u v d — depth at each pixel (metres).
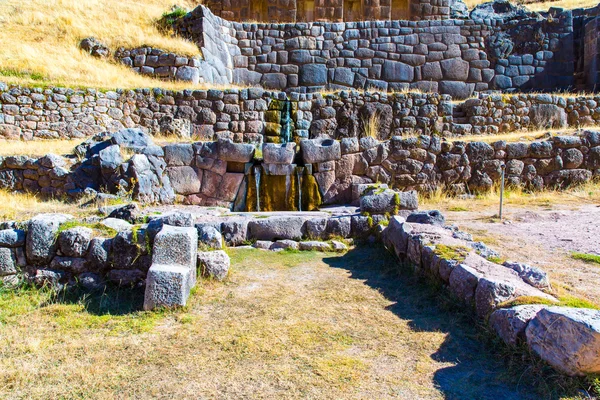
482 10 20.61
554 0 27.31
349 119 14.61
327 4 20.47
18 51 15.31
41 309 4.54
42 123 13.42
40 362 3.54
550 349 3.25
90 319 4.32
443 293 4.68
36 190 9.45
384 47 19.11
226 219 7.12
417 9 20.50
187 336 3.96
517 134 12.89
